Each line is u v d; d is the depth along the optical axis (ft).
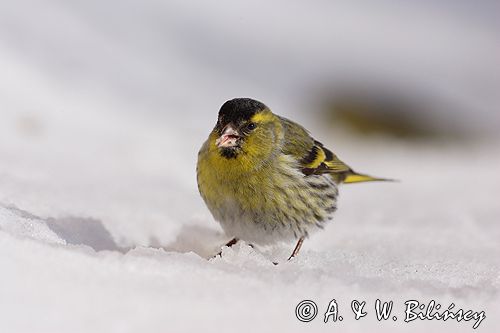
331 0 80.48
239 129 27.71
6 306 16.83
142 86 60.23
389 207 41.63
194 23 71.41
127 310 17.34
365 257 27.09
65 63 57.11
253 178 28.04
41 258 19.61
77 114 51.75
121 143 49.14
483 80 73.36
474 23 81.61
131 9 68.64
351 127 66.54
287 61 71.05
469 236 33.83
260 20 74.74
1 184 31.86
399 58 74.38
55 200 31.35
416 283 22.02
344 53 73.72
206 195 28.76
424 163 58.75
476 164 58.54
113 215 31.63
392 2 82.33
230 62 68.64
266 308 18.33
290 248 30.32
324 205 30.81
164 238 30.78
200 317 17.40
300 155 29.78
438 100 70.13
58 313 16.84
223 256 24.00
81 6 65.26
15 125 46.62
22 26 57.88
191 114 59.57
